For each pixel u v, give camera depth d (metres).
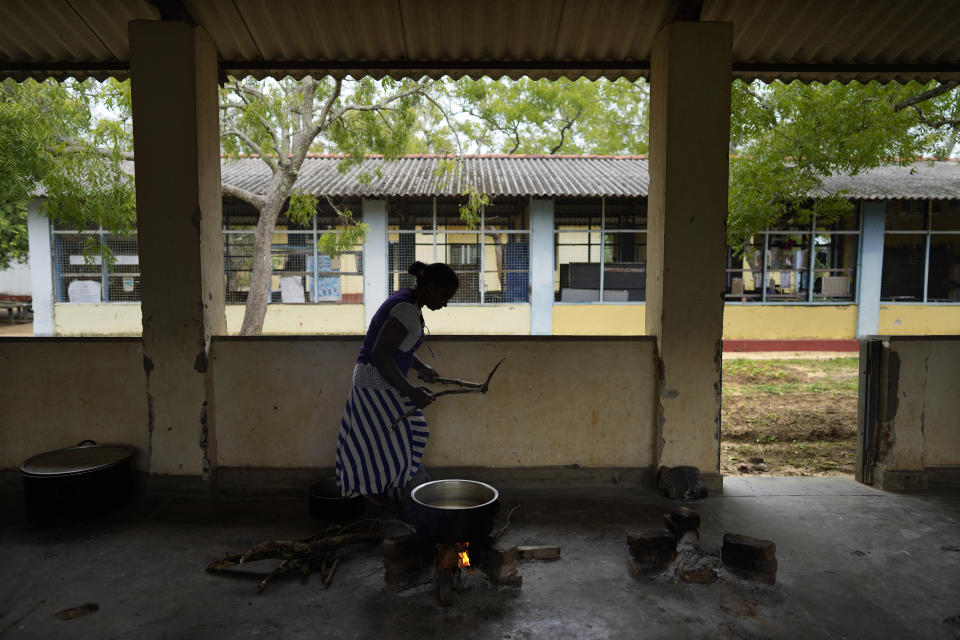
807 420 6.50
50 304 12.56
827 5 3.93
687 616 2.52
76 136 7.41
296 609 2.57
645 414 4.03
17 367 3.91
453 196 12.07
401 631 2.41
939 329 12.81
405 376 3.26
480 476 4.00
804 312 12.78
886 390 4.01
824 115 6.54
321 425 3.95
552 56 4.42
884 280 13.27
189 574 2.87
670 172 3.81
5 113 6.44
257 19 3.97
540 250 12.62
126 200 7.15
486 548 2.79
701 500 3.82
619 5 3.89
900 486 4.04
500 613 2.54
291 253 12.83
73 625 2.44
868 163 6.65
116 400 3.91
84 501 3.41
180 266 3.76
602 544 3.20
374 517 3.49
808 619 2.50
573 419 4.00
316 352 3.91
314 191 11.48
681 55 3.75
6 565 2.95
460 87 8.88
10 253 17.89
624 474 4.04
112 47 4.30
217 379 3.92
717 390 3.93
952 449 4.10
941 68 4.50
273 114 7.93
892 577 2.85
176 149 3.70
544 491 3.96
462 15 3.98
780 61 4.52
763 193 6.95
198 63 3.73
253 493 3.91
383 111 8.39
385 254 12.52
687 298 3.87
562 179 12.54
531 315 12.74
